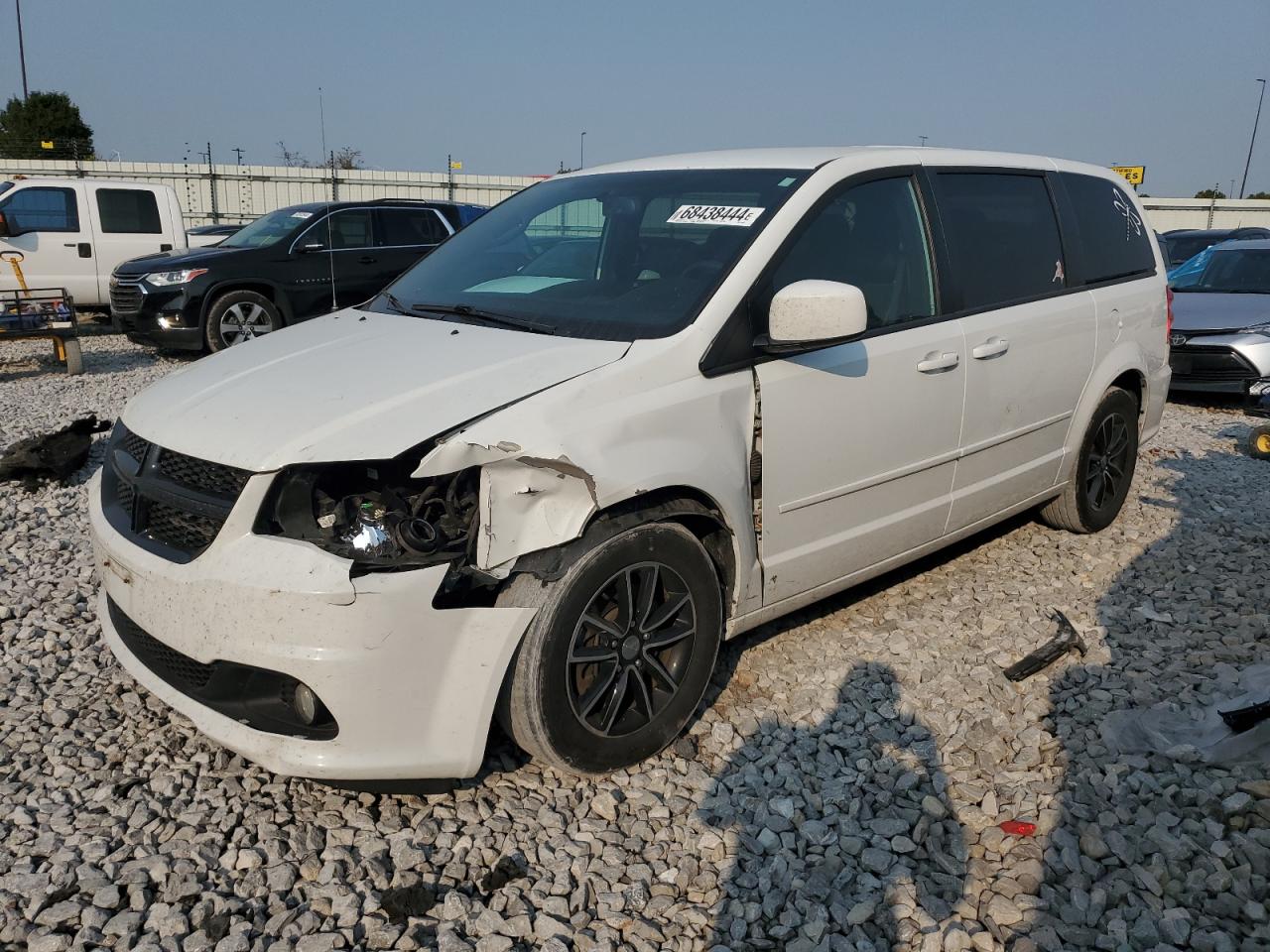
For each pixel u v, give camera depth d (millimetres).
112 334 13664
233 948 2352
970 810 2922
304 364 3199
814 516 3531
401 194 29062
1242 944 2395
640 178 4008
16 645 3855
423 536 2623
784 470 3359
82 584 4426
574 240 3850
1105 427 5152
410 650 2607
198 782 2984
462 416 2717
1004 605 4344
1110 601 4395
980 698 3553
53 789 2943
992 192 4383
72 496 5727
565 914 2506
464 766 2764
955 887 2621
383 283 11898
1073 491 5012
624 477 2807
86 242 13414
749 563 3301
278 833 2758
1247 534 5207
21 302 10164
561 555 2771
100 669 3672
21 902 2484
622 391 2908
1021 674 3703
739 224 3455
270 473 2609
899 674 3725
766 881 2633
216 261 10930
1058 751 3221
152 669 2982
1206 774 3018
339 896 2514
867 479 3693
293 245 11281
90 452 6480
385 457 2586
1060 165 4926
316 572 2518
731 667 3750
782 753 3229
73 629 3988
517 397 2795
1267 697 3301
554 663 2791
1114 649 3932
